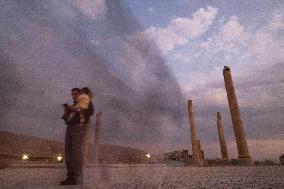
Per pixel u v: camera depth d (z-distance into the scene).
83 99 2.54
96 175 2.65
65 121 2.58
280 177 3.10
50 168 7.08
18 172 4.73
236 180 2.77
